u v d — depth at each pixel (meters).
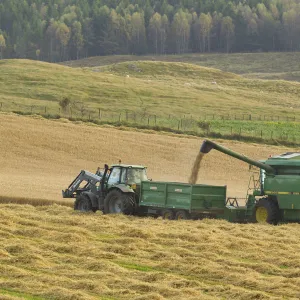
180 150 125.56
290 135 155.12
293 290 37.38
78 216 62.19
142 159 117.56
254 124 173.12
